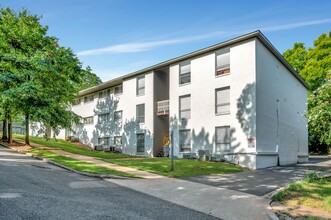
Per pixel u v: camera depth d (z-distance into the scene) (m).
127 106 28.59
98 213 6.17
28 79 20.52
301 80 28.98
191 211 6.96
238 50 19.31
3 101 18.27
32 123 26.62
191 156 21.19
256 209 7.21
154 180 11.42
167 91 26.62
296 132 27.00
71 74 23.72
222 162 18.97
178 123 22.66
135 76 27.75
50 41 23.09
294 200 7.95
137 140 26.86
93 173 11.92
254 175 13.80
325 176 12.07
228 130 19.42
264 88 19.52
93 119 34.47
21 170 11.54
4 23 22.09
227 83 19.69
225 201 8.08
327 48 33.91
